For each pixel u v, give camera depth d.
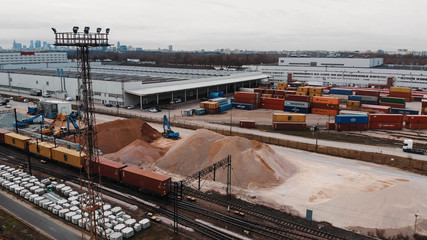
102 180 45.81
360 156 56.69
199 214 36.34
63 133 66.56
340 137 69.25
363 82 158.12
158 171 48.91
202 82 125.19
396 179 45.81
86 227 33.28
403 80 149.25
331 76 165.25
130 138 61.44
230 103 106.56
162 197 40.06
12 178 44.56
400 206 34.50
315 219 35.22
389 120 76.19
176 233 32.41
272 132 73.44
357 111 92.88
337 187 42.56
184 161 49.03
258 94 103.00
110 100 103.81
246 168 44.84
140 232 32.72
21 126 76.38
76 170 49.53
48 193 40.62
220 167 45.75
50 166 51.44
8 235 31.69
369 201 35.81
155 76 143.00
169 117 87.94
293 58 193.38
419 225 32.72
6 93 131.25
